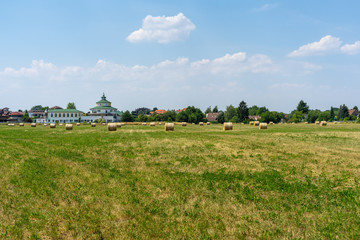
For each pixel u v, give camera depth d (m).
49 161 15.84
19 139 28.61
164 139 26.95
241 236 6.81
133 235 6.90
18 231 7.13
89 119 140.12
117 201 9.22
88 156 17.59
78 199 9.38
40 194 9.91
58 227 7.38
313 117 154.00
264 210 8.48
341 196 9.60
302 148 19.91
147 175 12.57
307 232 7.02
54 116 144.62
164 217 7.98
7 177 12.14
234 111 158.75
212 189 10.47
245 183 11.27
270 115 148.88
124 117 141.88
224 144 22.41
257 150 19.06
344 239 6.71
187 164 14.88
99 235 6.89
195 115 145.12
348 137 27.14
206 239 6.70
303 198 9.45
